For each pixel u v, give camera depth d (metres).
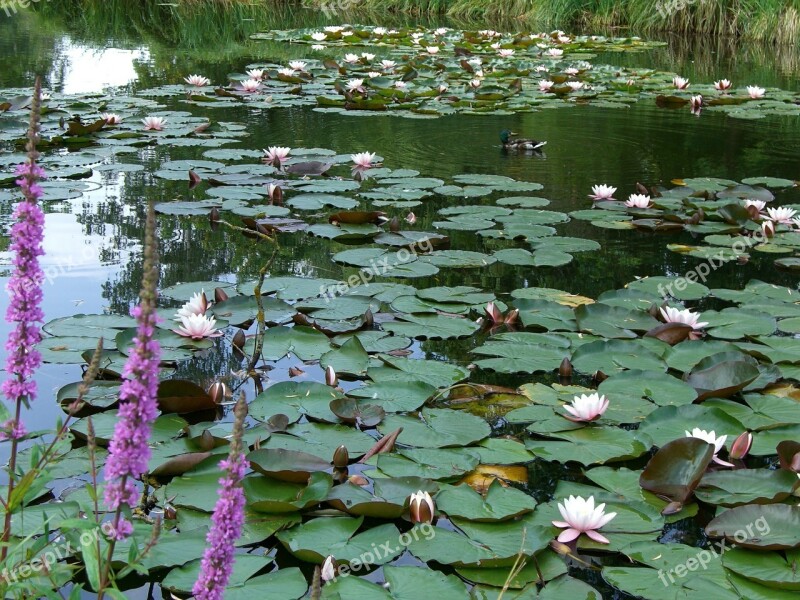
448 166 7.72
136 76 12.14
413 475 2.93
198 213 5.97
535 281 4.99
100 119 8.36
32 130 1.87
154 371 1.61
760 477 2.95
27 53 13.69
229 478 1.65
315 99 10.88
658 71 13.87
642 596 2.38
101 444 3.05
